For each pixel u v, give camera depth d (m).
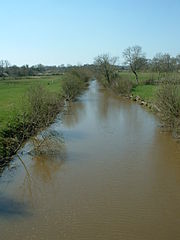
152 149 22.20
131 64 78.94
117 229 12.11
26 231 12.07
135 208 13.72
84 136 26.56
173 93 26.56
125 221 12.66
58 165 19.33
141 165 19.00
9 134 22.78
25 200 14.69
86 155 21.12
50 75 130.62
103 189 15.68
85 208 13.78
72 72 72.50
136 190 15.51
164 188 15.70
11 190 15.86
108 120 34.19
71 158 20.56
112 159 20.19
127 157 20.52
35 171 18.47
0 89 64.81
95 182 16.56
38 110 27.69
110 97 59.12
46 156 21.09
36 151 21.70
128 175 17.45
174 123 26.06
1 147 19.86
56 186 16.22
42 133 25.56
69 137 26.25
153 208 13.70
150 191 15.38
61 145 23.66
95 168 18.61
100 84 94.12
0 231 12.09
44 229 12.19
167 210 13.52
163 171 17.97
